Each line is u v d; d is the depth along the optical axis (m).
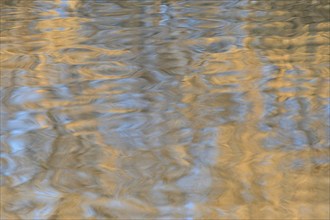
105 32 7.32
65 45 6.83
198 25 7.59
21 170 4.13
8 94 5.43
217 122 4.80
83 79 5.77
